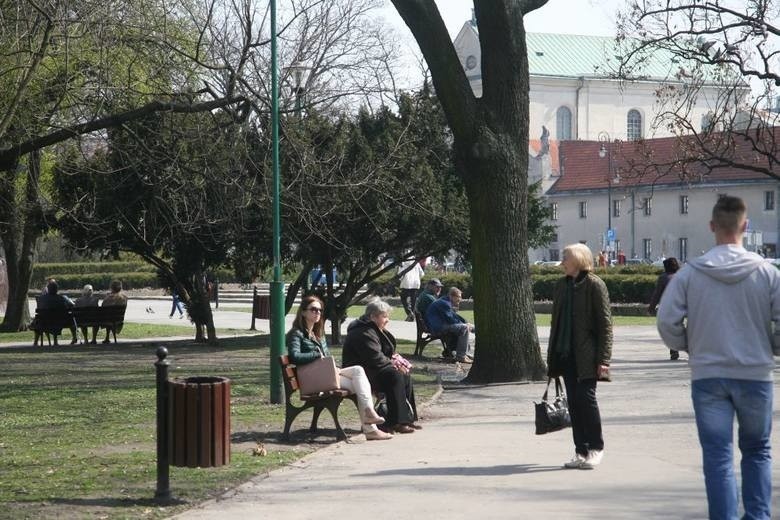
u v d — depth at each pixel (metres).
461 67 41.84
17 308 79.31
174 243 59.22
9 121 39.75
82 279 155.88
